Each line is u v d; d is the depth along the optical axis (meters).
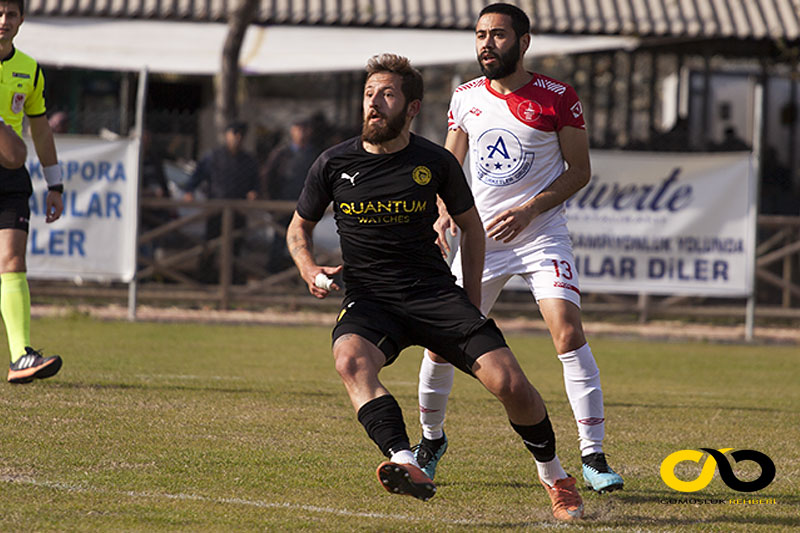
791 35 54.50
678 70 62.44
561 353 16.64
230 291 45.88
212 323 43.25
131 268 42.22
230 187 46.28
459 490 16.16
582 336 16.66
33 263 41.53
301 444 18.98
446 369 16.66
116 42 54.25
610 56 60.88
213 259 46.19
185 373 28.31
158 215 45.84
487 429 21.62
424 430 17.12
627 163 42.50
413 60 52.81
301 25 55.94
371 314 14.50
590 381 16.45
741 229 42.69
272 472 16.61
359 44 54.97
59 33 54.44
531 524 14.18
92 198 41.84
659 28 54.12
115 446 17.83
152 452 17.56
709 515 15.03
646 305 45.62
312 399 24.48
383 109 14.28
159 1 55.47
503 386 13.80
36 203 41.50
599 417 16.34
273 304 46.25
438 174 14.80
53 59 52.34
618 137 57.72
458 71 68.94
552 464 14.63
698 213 42.72
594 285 42.72
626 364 35.53
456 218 15.38
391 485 12.57
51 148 23.94
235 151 46.50
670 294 42.94
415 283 14.60
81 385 24.55
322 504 14.81
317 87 71.94
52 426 19.14
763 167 53.16
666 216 42.72
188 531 13.08
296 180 46.81
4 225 22.75
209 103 70.69
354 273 14.90
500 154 17.67
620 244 42.72
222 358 32.50
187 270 46.03
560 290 16.86
